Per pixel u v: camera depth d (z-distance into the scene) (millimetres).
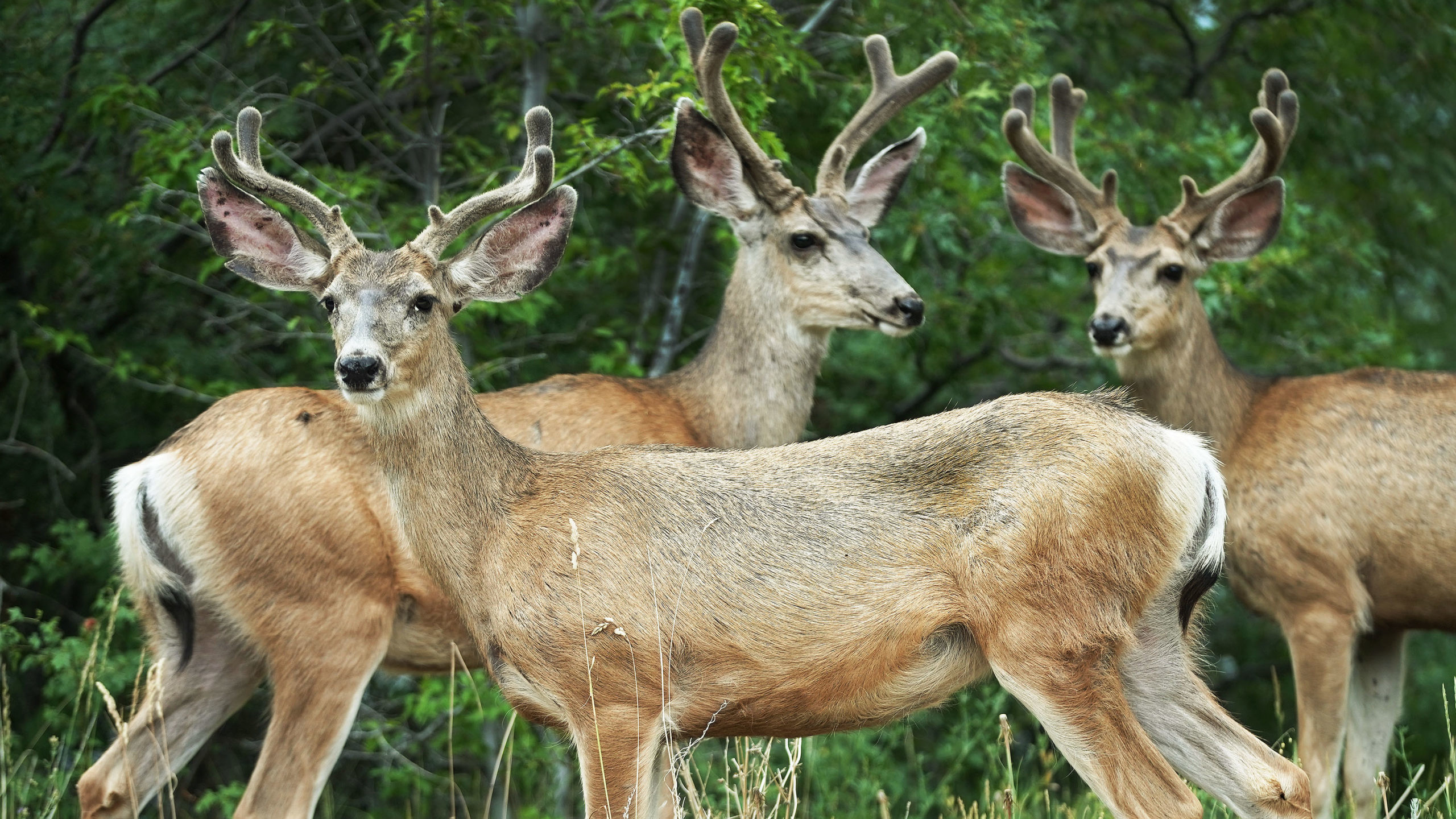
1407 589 10820
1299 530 10891
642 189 13672
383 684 15102
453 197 14258
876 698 7668
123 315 15312
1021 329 17891
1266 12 18578
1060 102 13383
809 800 12805
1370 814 11133
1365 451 10859
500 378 14727
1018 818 9867
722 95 11383
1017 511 7363
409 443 8062
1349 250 16875
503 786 14188
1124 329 11719
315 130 15836
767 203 11344
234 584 9219
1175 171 16406
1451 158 19641
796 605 7562
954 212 16062
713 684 7680
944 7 14953
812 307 11250
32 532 15359
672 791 7898
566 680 7668
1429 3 18688
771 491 7801
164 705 9367
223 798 12258
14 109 14398
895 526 7582
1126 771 7340
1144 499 7469
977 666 7668
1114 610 7418
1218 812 10195
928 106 14992
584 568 7680
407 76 14977
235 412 9453
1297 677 10875
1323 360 17000
